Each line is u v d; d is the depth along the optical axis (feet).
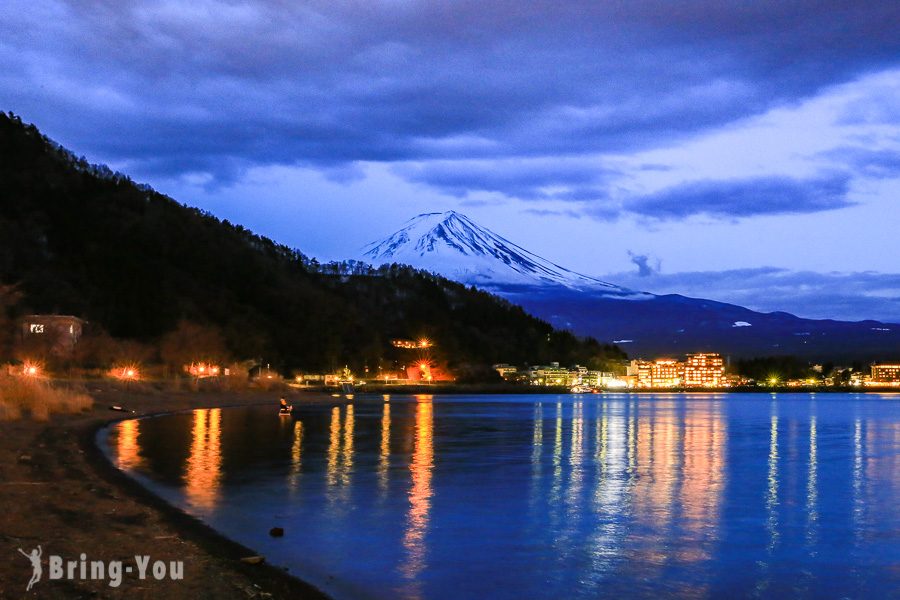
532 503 99.14
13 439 140.87
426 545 75.36
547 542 77.82
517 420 307.17
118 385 337.52
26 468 107.04
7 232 632.38
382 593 60.18
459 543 76.54
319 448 165.07
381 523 84.53
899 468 144.36
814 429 268.62
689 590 63.57
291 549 71.56
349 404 474.49
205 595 53.72
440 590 61.52
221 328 641.81
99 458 128.16
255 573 61.52
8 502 80.48
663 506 99.19
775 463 151.12
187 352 504.84
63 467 111.86
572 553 73.67
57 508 79.61
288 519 85.10
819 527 87.66
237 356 622.95
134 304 595.88
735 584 65.36
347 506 93.97
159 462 130.72
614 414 389.80
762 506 100.48
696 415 385.29
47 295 555.28
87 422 197.47
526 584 63.67
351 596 58.85
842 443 204.44
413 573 65.67
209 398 386.73
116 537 68.54
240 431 210.38
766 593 63.26
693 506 99.55
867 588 64.85
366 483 113.09
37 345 401.90
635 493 109.29
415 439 197.98
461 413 368.68
